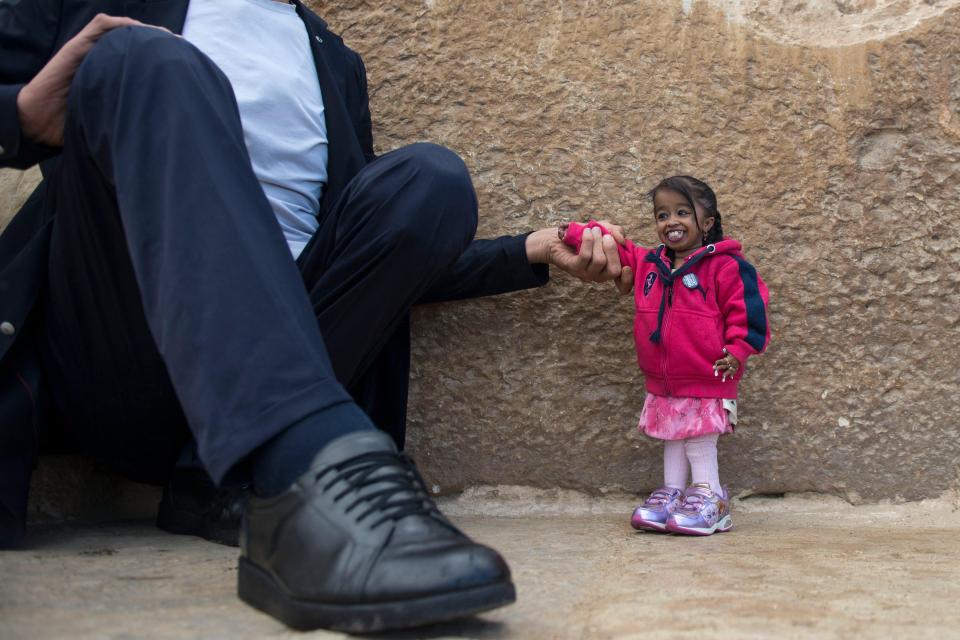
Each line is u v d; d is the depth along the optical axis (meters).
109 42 1.33
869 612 1.17
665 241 2.20
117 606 1.12
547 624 1.09
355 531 1.05
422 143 1.77
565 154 2.41
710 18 2.41
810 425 2.31
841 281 2.32
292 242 1.96
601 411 2.35
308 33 2.16
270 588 1.09
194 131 1.22
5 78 1.82
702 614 1.14
